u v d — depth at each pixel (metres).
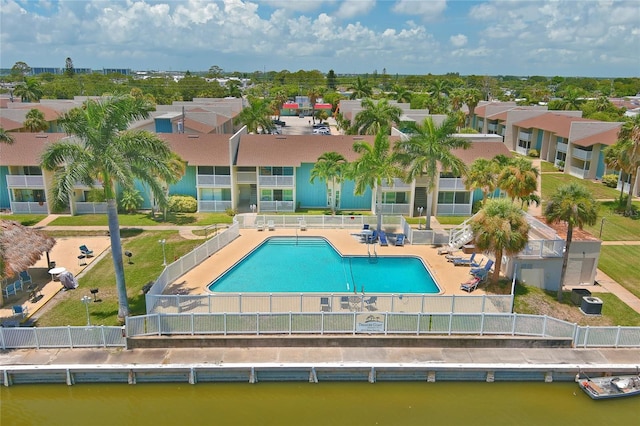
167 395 21.72
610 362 22.31
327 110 122.69
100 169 22.64
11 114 60.59
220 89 132.38
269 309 23.97
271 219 39.34
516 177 35.81
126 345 22.77
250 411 20.94
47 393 21.53
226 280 29.77
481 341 23.28
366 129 55.59
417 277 30.83
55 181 22.00
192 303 24.06
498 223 26.72
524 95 141.38
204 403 21.48
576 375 21.97
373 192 45.19
